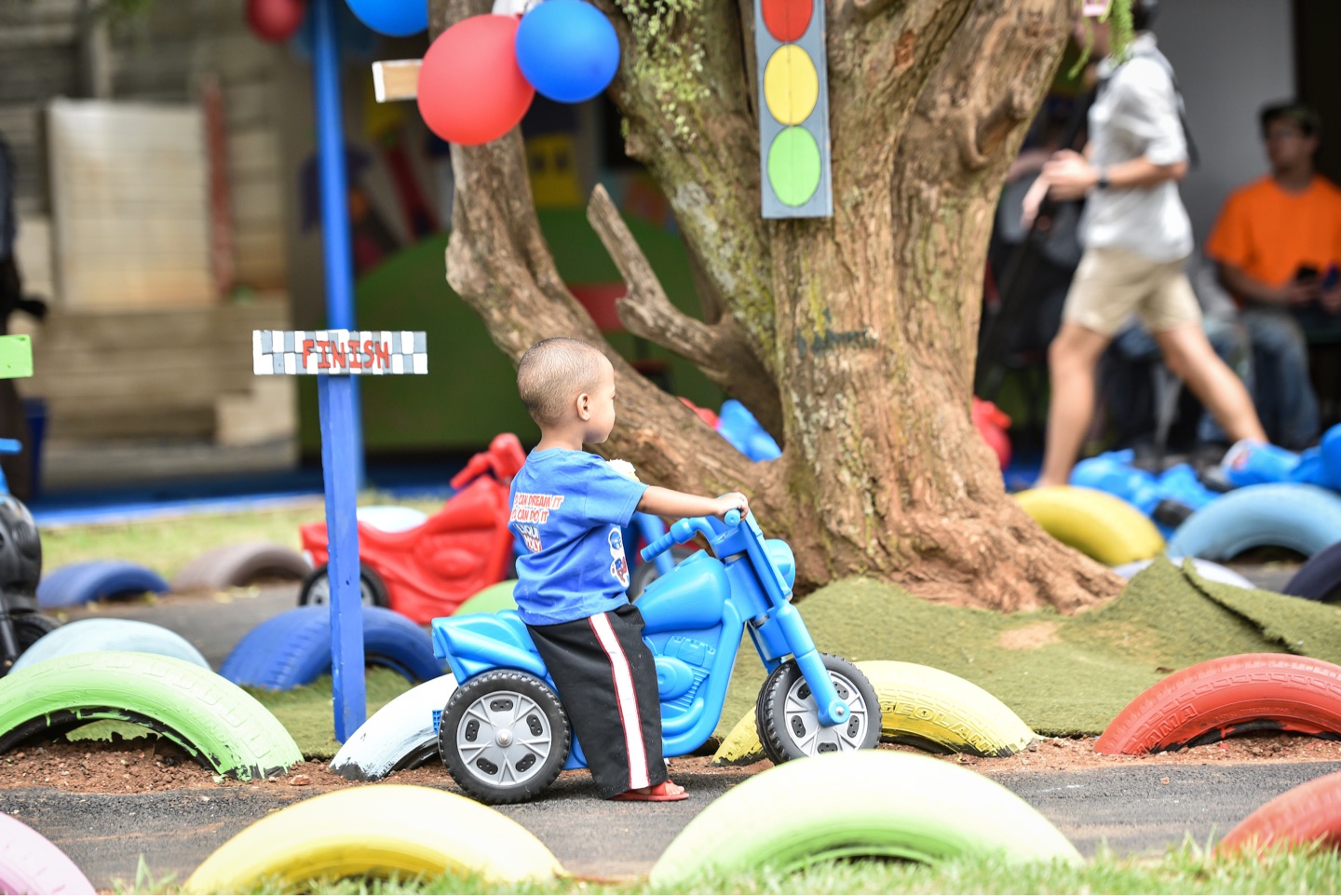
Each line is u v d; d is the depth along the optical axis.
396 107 36.59
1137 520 14.45
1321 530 14.39
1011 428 33.47
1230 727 8.64
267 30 29.88
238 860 6.32
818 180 10.77
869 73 10.63
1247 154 29.95
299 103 37.22
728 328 12.45
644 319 12.52
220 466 36.50
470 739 7.84
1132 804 7.43
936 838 6.14
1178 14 29.84
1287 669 8.58
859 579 11.15
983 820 6.16
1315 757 8.35
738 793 6.31
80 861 7.05
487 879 6.24
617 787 7.69
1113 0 11.50
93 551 21.17
